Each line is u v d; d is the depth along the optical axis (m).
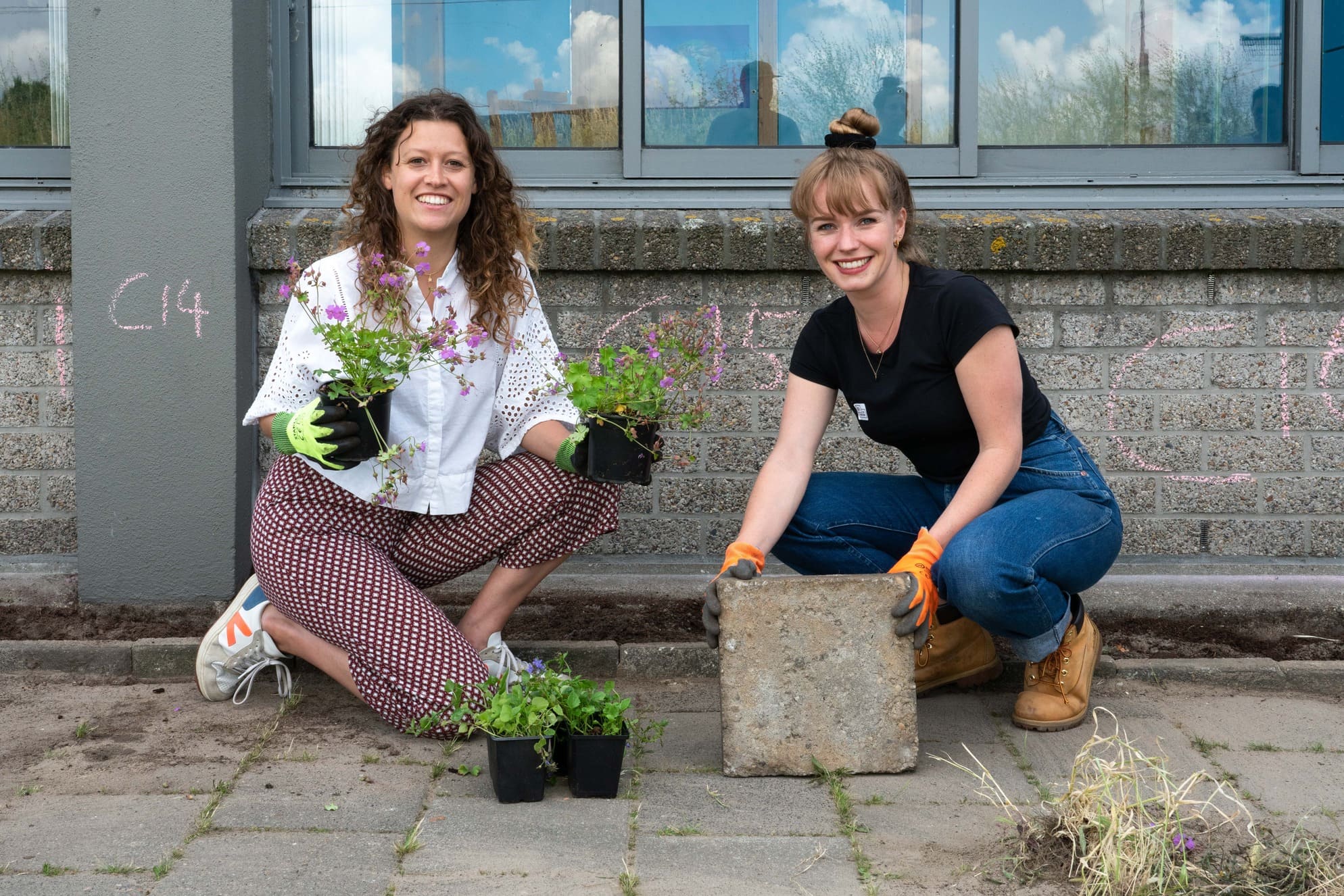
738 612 2.78
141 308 3.80
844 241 2.85
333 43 4.28
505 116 4.33
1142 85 4.31
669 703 3.38
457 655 2.98
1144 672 3.52
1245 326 4.02
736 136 4.31
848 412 4.09
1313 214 4.05
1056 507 3.00
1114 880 2.17
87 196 3.77
